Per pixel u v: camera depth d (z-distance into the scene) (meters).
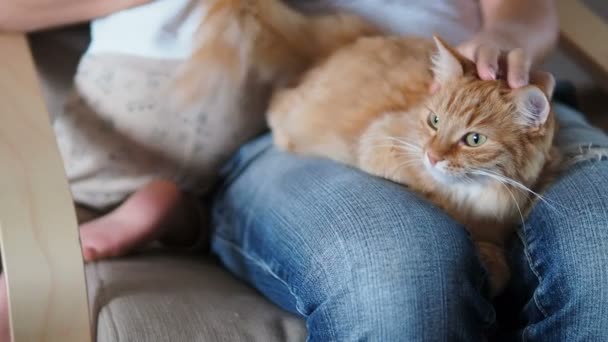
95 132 1.05
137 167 1.07
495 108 0.89
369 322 0.77
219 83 1.05
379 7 1.14
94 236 0.99
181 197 1.07
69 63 1.18
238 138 1.12
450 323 0.77
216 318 0.85
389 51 1.08
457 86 0.92
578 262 0.81
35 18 1.01
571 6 1.30
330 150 1.05
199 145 1.09
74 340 0.78
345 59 1.09
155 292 0.89
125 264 0.99
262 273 0.95
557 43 1.23
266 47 1.07
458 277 0.79
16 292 0.76
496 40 1.01
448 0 1.15
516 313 0.93
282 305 0.94
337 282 0.80
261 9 1.06
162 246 1.13
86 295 0.79
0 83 0.93
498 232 0.96
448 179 0.91
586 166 0.90
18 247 0.78
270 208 0.96
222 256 1.07
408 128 0.97
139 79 1.03
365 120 1.03
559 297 0.83
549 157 0.92
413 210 0.83
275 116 1.10
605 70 1.22
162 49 1.03
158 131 1.06
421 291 0.77
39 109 0.91
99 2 1.01
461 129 0.90
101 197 1.09
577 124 1.07
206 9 1.02
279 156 1.07
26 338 0.77
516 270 0.92
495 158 0.89
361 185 0.89
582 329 0.81
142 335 0.79
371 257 0.78
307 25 1.12
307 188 0.93
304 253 0.85
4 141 0.86
